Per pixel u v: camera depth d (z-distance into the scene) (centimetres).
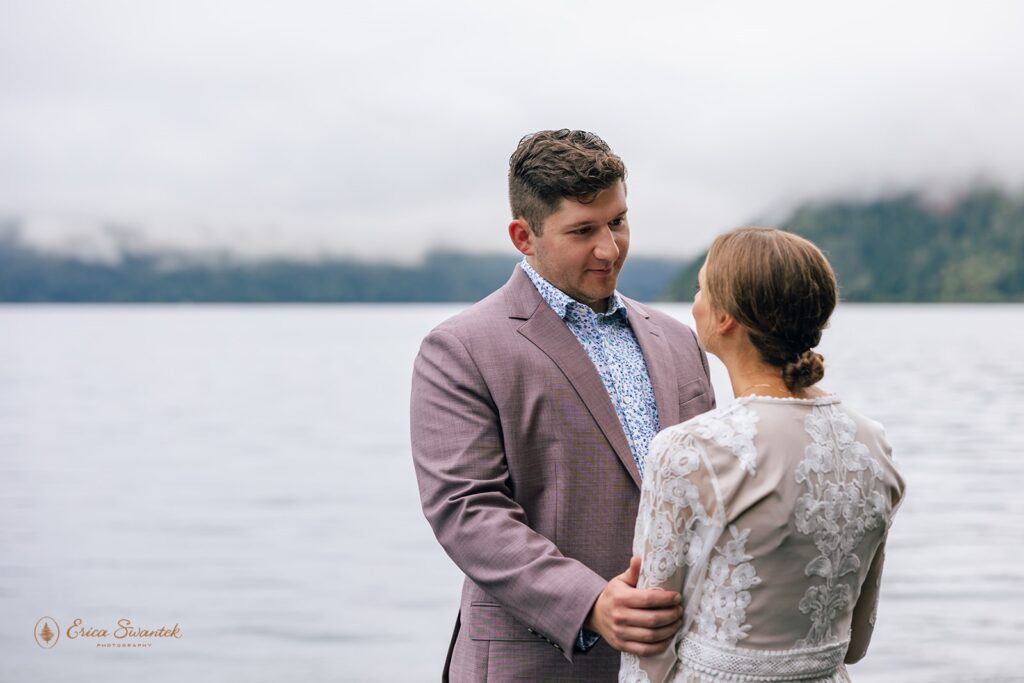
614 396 204
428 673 605
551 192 193
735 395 161
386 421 2419
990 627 627
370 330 9881
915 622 642
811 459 149
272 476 1550
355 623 722
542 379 198
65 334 9044
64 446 1955
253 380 3850
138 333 9225
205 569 914
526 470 196
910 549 862
